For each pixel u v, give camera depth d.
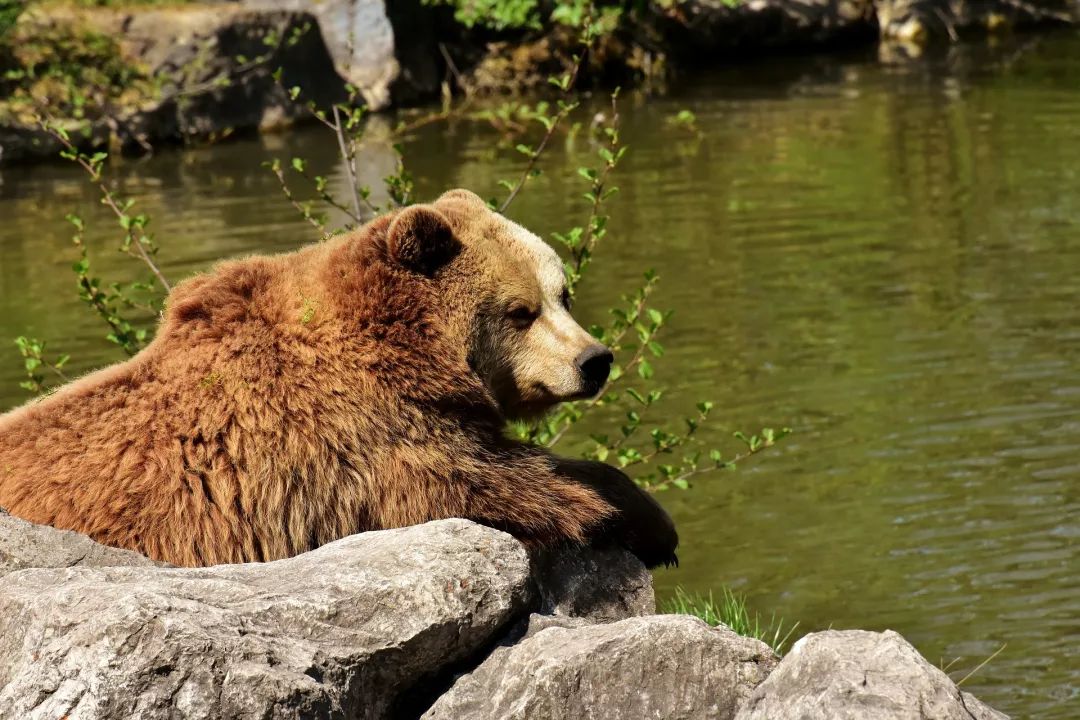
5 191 29.09
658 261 22.62
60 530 6.26
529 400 8.19
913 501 15.06
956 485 15.34
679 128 31.78
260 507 6.90
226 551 6.84
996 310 20.02
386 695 5.48
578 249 11.48
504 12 35.84
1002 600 13.07
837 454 16.23
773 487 15.66
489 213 8.30
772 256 22.73
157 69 33.28
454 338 7.62
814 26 40.22
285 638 5.23
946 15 40.97
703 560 14.12
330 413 7.09
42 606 5.21
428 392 7.36
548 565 7.47
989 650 12.21
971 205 24.97
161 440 6.94
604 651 5.29
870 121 31.56
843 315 20.14
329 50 35.69
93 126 31.98
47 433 6.98
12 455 6.95
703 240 23.62
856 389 17.77
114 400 7.06
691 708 5.21
